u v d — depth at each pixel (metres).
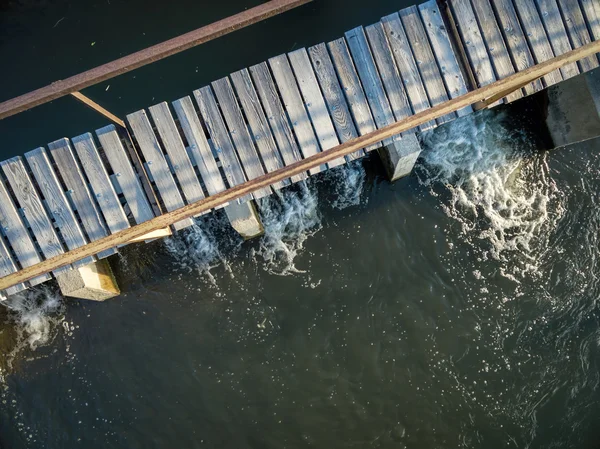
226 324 7.21
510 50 5.71
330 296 7.23
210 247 7.28
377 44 5.64
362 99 5.68
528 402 7.09
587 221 7.31
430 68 5.69
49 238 5.65
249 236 7.14
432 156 7.30
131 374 7.14
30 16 7.05
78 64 7.05
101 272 6.81
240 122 5.63
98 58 7.05
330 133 5.70
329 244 7.28
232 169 5.68
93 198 5.65
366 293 7.22
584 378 7.13
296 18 7.13
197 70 7.06
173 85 7.05
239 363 7.16
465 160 7.34
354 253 7.27
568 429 7.07
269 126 5.67
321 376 7.12
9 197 5.58
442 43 5.68
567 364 7.14
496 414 7.07
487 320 7.17
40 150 5.50
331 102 5.67
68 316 7.20
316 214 7.29
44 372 7.13
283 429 7.07
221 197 5.33
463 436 7.05
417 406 7.07
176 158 5.64
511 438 7.04
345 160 5.83
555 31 5.70
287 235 7.29
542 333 7.17
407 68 5.68
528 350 7.15
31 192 5.59
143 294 7.23
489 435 7.05
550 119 7.16
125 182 5.61
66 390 7.11
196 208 5.36
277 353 7.16
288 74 5.63
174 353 7.18
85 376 7.13
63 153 5.52
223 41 7.08
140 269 7.25
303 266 7.26
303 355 7.16
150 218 5.66
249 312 7.22
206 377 7.13
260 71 5.60
